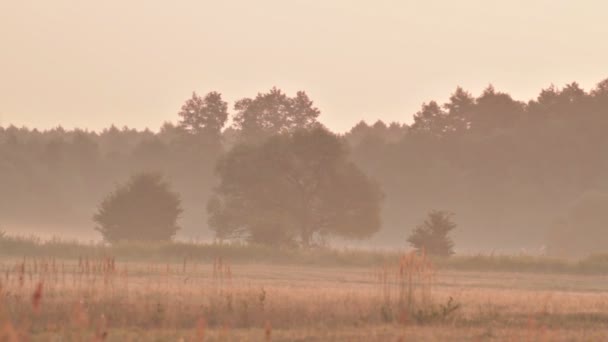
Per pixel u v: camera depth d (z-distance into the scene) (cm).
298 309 6138
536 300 7194
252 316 5931
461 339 5056
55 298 6062
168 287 7369
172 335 5072
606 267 14525
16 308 5609
